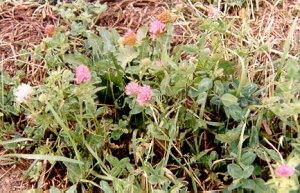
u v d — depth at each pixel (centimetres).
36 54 80
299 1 90
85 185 69
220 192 67
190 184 69
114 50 76
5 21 90
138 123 73
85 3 87
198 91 68
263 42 82
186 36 84
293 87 64
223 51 74
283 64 75
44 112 69
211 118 72
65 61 77
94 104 69
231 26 81
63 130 70
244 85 71
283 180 56
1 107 77
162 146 70
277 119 70
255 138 66
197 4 89
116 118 75
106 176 68
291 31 72
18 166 74
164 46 70
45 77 81
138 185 67
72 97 70
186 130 70
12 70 83
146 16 89
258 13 89
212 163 68
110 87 75
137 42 72
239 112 67
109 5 91
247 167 62
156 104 72
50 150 71
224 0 89
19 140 71
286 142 68
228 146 68
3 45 86
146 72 74
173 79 68
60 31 83
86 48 82
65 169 72
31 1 93
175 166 69
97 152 71
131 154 72
